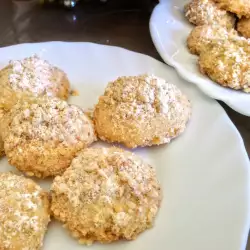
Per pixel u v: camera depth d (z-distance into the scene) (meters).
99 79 0.27
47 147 0.22
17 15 0.34
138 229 0.20
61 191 0.20
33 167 0.22
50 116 0.22
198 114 0.25
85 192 0.20
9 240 0.18
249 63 0.26
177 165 0.23
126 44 0.31
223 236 0.19
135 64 0.27
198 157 0.23
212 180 0.21
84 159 0.21
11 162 0.22
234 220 0.19
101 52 0.28
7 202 0.19
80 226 0.19
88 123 0.23
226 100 0.25
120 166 0.20
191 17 0.30
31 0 0.35
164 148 0.23
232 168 0.22
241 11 0.30
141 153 0.23
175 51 0.28
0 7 0.35
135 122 0.23
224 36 0.28
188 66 0.27
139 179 0.20
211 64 0.26
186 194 0.21
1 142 0.23
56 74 0.26
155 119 0.23
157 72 0.27
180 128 0.23
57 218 0.20
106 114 0.23
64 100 0.25
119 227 0.19
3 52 0.28
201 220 0.20
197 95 0.25
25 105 0.23
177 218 0.20
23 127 0.22
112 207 0.19
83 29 0.33
